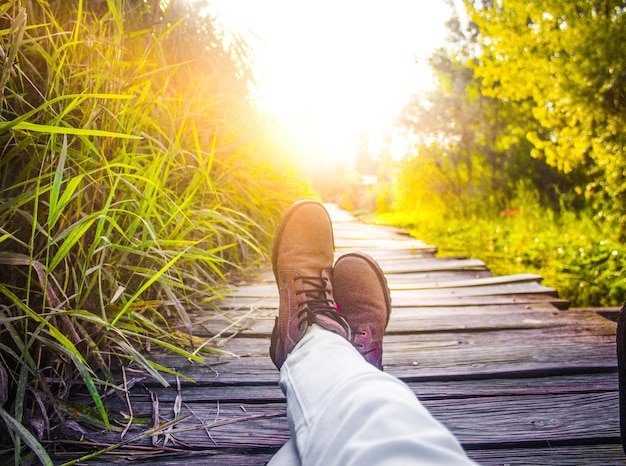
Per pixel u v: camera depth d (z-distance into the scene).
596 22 4.86
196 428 1.09
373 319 1.47
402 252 4.19
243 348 1.59
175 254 1.52
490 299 2.42
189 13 2.63
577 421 1.13
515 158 8.57
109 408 1.15
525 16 5.63
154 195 1.44
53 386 1.14
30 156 1.17
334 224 7.49
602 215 5.21
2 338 1.06
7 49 1.03
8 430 0.90
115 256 1.38
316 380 0.83
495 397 1.26
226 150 2.93
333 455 0.64
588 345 1.64
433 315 2.06
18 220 1.14
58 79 1.20
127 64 1.47
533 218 7.07
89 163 1.31
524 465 0.97
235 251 2.97
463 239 6.77
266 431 1.08
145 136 1.57
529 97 7.87
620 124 4.75
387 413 0.64
